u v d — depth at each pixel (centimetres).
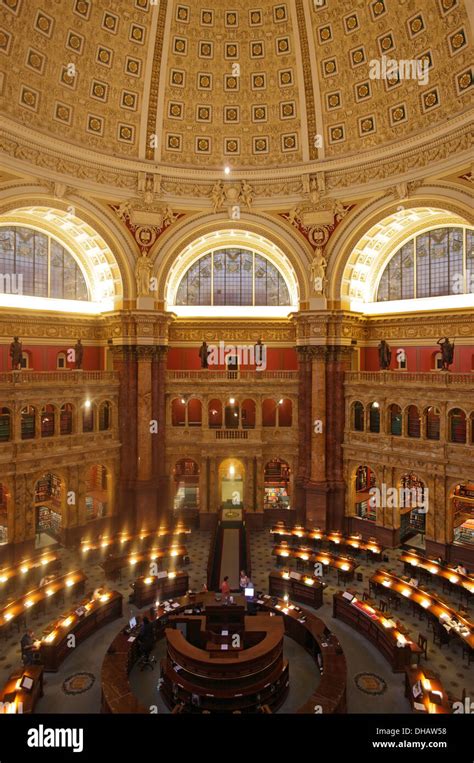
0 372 2858
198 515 3528
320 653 1889
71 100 2947
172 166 3278
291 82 3191
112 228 3222
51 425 3266
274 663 1738
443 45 2653
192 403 3781
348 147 3170
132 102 3167
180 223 3350
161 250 3350
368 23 2870
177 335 3706
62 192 2959
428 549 2880
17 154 2739
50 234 3350
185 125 3294
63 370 3397
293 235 3334
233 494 3750
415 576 2641
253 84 3231
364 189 3111
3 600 2409
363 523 3222
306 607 2383
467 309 3011
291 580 2448
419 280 3366
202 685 1664
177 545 2897
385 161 3014
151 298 3325
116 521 3344
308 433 3381
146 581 2406
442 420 2805
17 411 2800
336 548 3048
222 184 3334
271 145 3322
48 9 2673
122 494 3328
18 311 3098
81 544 2906
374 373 3155
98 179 3116
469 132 2617
